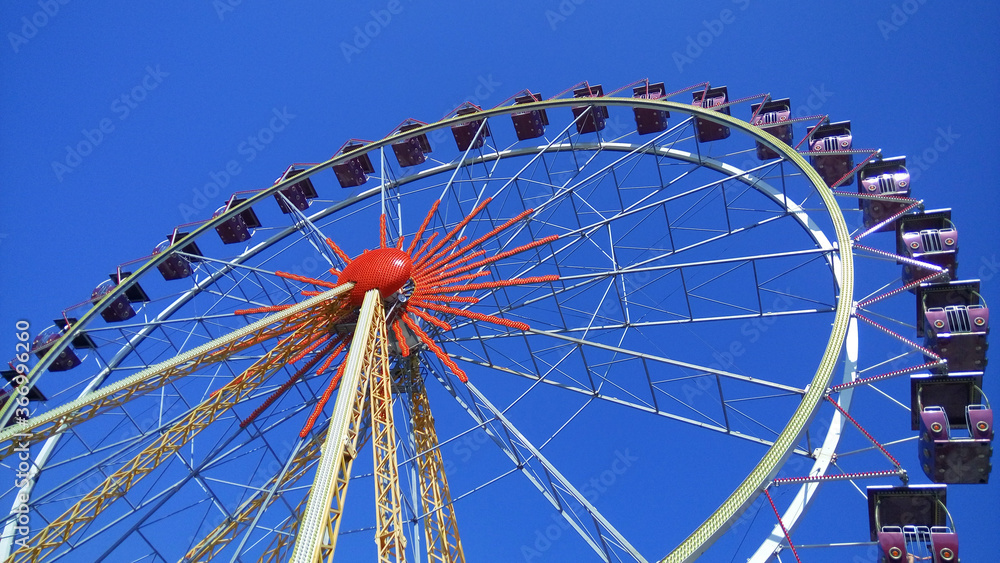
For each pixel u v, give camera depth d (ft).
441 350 102.99
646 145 120.67
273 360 104.73
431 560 95.76
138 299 133.69
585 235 113.50
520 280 108.06
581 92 144.46
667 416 96.17
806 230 105.91
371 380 89.56
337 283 110.93
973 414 84.69
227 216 136.67
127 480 95.50
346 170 142.31
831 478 77.46
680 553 73.72
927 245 101.30
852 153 115.65
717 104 132.67
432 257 113.70
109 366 121.90
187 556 99.30
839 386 83.92
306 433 98.22
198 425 99.81
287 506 104.22
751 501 75.31
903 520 79.25
